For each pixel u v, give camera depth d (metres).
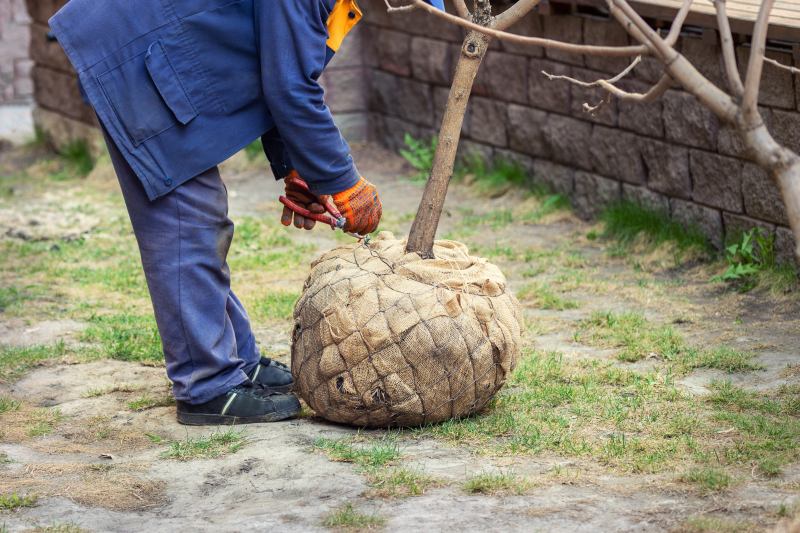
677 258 7.16
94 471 3.99
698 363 5.11
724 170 6.95
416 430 4.27
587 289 6.69
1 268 7.69
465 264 4.36
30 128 13.95
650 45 2.88
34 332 6.14
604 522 3.25
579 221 8.41
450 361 4.12
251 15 4.13
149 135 4.19
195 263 4.38
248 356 4.85
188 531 3.37
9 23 13.80
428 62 10.26
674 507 3.33
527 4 4.13
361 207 4.29
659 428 4.17
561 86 8.46
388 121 11.16
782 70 6.33
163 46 4.12
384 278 4.20
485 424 4.29
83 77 4.16
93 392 5.04
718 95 2.87
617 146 7.98
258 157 11.19
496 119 9.38
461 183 9.73
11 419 4.66
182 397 4.52
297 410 4.59
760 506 3.28
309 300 4.28
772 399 4.50
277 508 3.54
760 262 6.61
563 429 4.22
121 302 6.79
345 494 3.63
